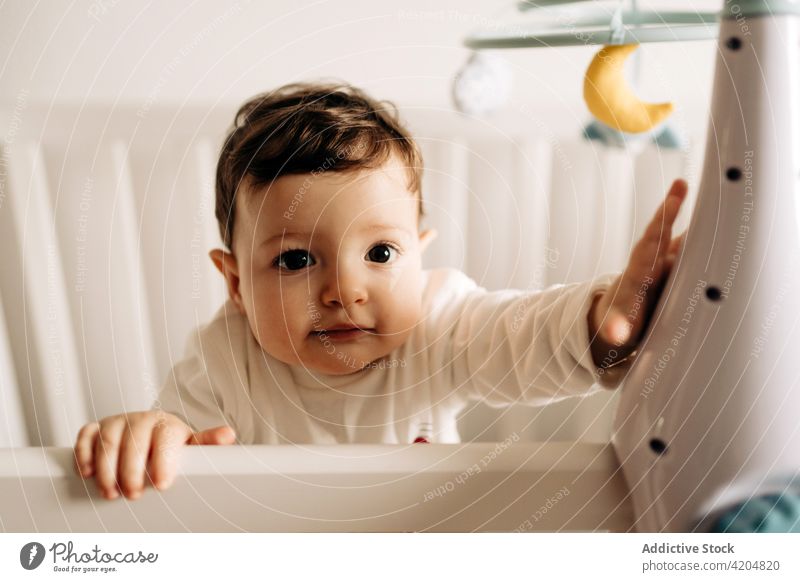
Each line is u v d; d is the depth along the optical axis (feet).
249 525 1.32
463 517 1.31
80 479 1.33
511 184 2.82
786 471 1.20
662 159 2.73
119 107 2.65
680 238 1.44
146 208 2.77
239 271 2.18
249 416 2.29
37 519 1.33
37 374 2.72
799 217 1.21
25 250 2.50
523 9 1.80
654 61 2.67
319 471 1.29
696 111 2.64
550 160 2.80
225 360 2.31
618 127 1.66
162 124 2.69
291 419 2.29
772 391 1.20
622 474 1.31
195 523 1.33
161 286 2.87
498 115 2.72
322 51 2.86
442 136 2.76
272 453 1.32
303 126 2.05
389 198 2.09
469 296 2.38
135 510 1.34
